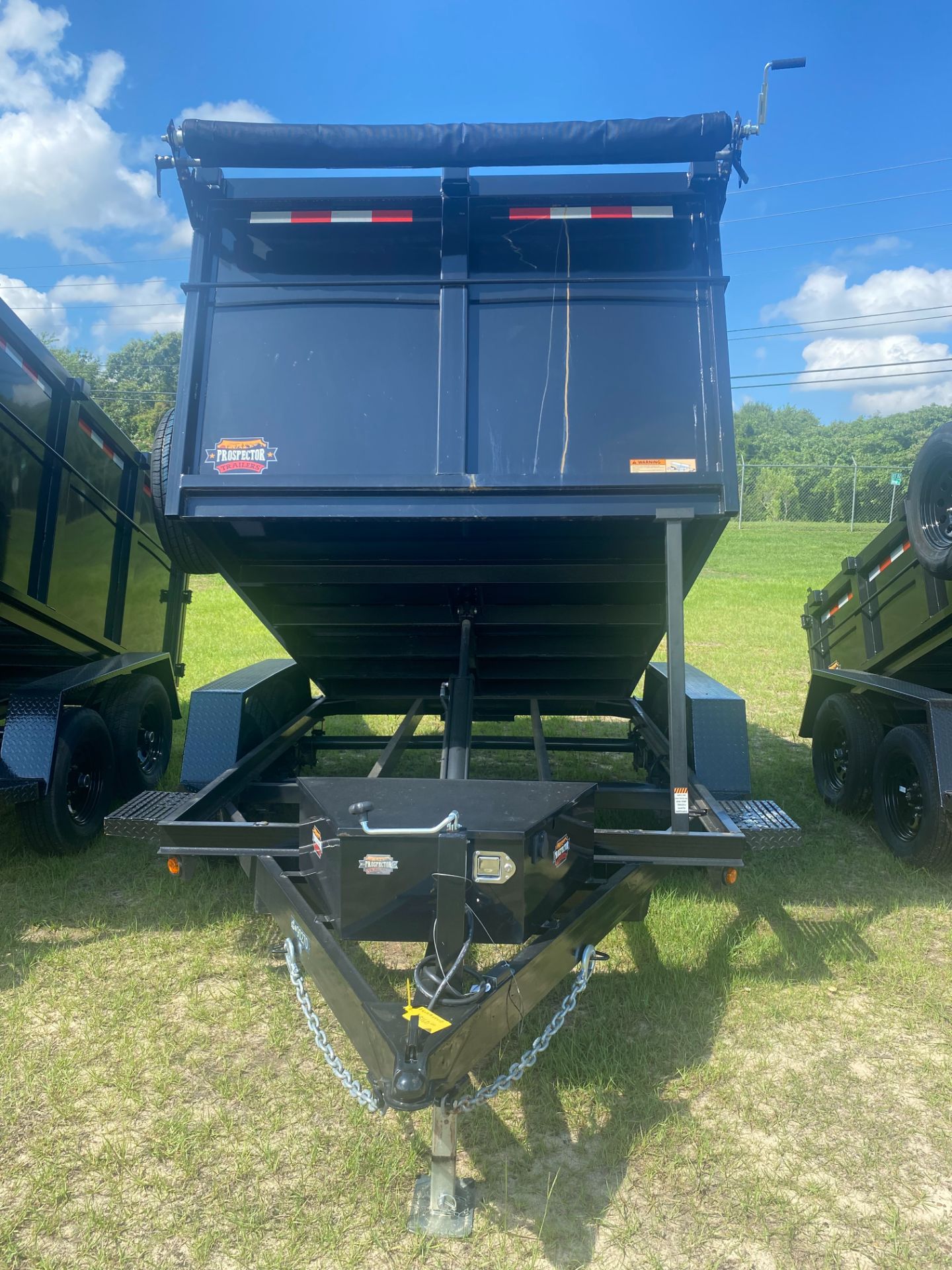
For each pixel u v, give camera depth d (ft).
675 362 10.88
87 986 10.93
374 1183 7.66
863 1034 10.04
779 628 46.16
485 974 7.72
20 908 12.99
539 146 10.42
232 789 12.75
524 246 11.00
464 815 8.21
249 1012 10.32
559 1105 8.75
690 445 10.77
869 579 17.78
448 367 10.82
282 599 13.99
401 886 7.84
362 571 13.01
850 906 13.32
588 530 11.85
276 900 9.43
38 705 14.20
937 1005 10.59
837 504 121.39
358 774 20.47
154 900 13.28
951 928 12.62
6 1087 8.98
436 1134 7.26
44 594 14.92
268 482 10.59
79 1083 9.05
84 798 15.39
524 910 7.92
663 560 12.71
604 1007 10.45
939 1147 8.24
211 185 10.89
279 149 10.48
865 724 17.12
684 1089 9.03
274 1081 9.09
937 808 13.79
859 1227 7.28
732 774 12.96
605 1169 7.92
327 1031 9.96
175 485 10.66
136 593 19.22
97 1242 7.09
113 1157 7.97
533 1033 9.94
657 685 16.53
